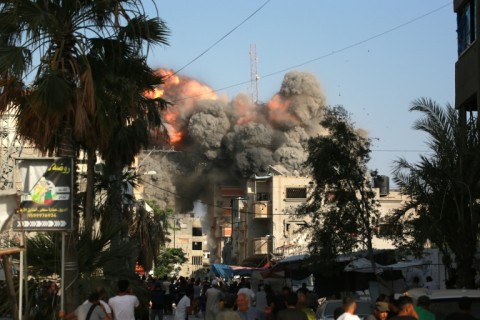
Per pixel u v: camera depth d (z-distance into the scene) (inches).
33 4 684.7
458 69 1168.8
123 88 725.9
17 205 561.9
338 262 1201.4
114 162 1157.7
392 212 1071.6
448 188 881.5
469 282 888.9
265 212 3467.0
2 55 665.0
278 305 796.0
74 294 682.2
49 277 718.5
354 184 1187.3
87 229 716.7
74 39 717.3
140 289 741.9
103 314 527.8
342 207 1176.2
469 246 891.4
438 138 888.9
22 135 702.5
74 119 698.8
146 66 757.9
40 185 605.3
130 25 724.0
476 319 475.2
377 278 1125.1
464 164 877.2
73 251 687.1
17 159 606.9
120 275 733.3
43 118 676.1
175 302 1768.0
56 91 666.2
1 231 560.7
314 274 1294.3
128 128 992.2
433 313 481.4
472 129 891.4
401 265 1178.6
